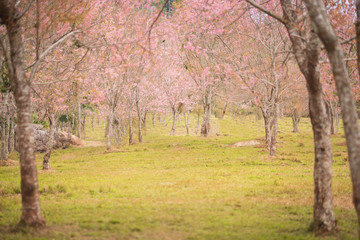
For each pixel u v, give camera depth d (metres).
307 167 21.14
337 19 15.56
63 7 11.19
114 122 49.19
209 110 46.72
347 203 11.47
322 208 8.37
